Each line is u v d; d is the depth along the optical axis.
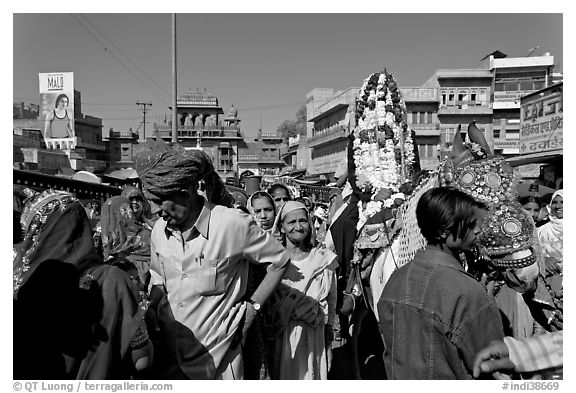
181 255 2.62
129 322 2.25
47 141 26.50
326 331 3.67
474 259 2.77
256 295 2.81
